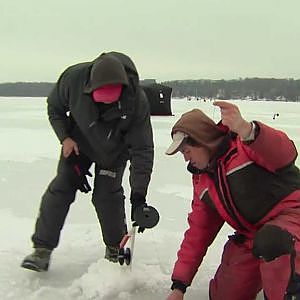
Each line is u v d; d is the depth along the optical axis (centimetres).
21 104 4769
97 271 321
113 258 351
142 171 318
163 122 1972
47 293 310
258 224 265
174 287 283
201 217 286
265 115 3397
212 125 262
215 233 292
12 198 561
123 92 309
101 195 340
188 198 588
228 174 257
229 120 229
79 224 455
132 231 319
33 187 627
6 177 688
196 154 260
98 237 417
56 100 336
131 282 317
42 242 336
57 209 334
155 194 607
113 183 341
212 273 350
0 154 917
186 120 260
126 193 598
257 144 233
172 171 778
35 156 902
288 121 2586
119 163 341
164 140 1247
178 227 461
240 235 284
